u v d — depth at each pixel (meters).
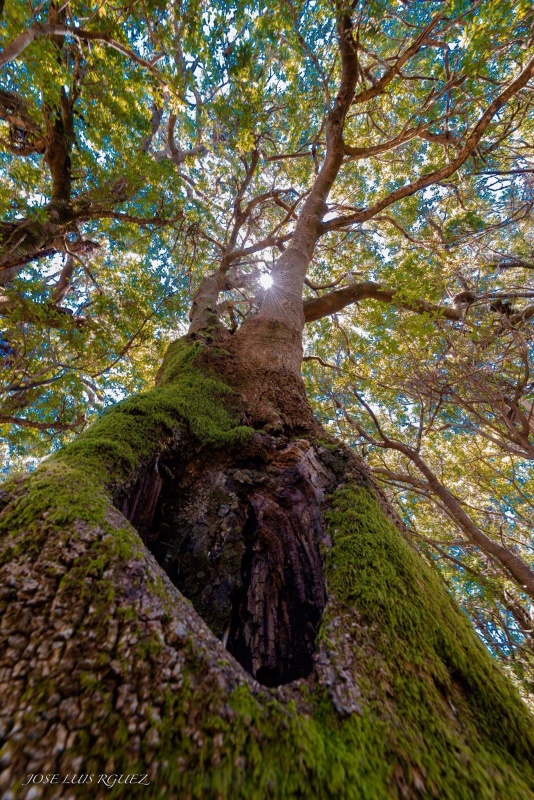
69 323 4.93
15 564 0.87
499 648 4.68
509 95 3.77
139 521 1.46
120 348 5.94
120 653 0.76
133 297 6.21
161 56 5.21
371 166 8.95
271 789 0.65
